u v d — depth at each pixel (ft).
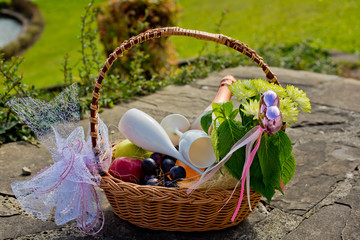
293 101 5.52
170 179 5.81
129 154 6.50
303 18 31.73
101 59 12.53
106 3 14.98
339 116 10.96
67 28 36.91
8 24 40.88
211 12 36.52
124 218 5.98
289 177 5.72
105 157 5.90
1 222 6.40
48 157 8.49
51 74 24.39
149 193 5.38
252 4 37.55
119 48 5.51
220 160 5.49
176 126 6.73
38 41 34.04
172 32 5.62
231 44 5.73
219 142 5.41
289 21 31.37
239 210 5.85
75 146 5.78
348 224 6.42
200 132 5.88
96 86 5.53
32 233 6.16
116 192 5.54
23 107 6.08
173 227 5.79
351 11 32.22
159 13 14.93
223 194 5.44
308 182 7.67
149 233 6.07
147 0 14.69
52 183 5.67
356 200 7.07
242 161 5.48
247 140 5.19
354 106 11.60
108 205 6.80
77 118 6.29
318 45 21.45
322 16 31.89
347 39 25.40
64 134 6.16
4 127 9.35
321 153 8.87
